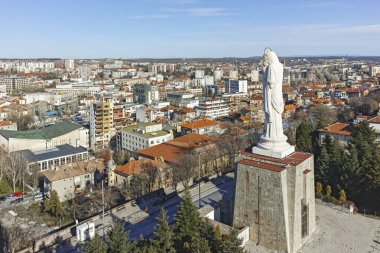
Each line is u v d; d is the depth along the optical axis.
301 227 55.00
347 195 76.81
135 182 106.00
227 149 124.94
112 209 79.19
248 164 55.31
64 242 66.75
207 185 92.19
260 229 54.66
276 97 55.34
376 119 136.88
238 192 56.72
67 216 99.44
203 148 129.12
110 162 120.75
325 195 73.69
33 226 87.38
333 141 92.56
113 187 111.25
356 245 54.66
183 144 138.12
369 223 62.31
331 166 81.44
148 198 86.19
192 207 55.72
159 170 111.88
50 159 143.75
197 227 54.47
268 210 53.53
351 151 82.25
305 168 55.38
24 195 120.19
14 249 73.81
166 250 51.81
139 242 54.94
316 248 54.03
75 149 156.00
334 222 62.69
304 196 55.28
